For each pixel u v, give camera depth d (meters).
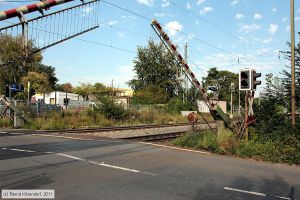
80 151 12.87
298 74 17.31
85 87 90.31
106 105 38.78
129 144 15.46
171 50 16.61
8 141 15.88
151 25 16.22
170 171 9.76
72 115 36.53
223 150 13.62
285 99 17.22
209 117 52.47
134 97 69.19
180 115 52.88
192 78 16.69
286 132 14.74
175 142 15.79
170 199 7.16
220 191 7.99
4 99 27.59
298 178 9.88
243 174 9.94
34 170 9.34
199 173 9.69
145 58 80.19
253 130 15.26
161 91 69.88
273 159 12.59
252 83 14.19
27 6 9.41
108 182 8.30
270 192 8.17
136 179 8.70
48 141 16.09
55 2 9.74
